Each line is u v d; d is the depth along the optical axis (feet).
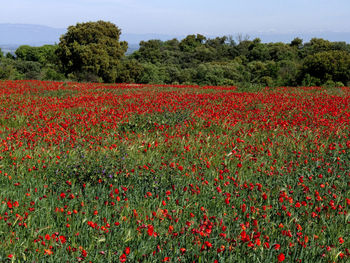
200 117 39.58
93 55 204.13
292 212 16.88
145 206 17.58
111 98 58.75
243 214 16.74
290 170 22.70
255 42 407.44
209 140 30.96
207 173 22.54
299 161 25.07
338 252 13.67
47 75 187.62
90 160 22.33
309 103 52.24
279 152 27.12
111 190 18.86
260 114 44.04
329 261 13.26
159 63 341.21
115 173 20.17
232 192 19.30
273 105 51.01
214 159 25.72
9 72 187.73
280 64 255.09
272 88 87.51
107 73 213.87
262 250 13.20
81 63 208.13
